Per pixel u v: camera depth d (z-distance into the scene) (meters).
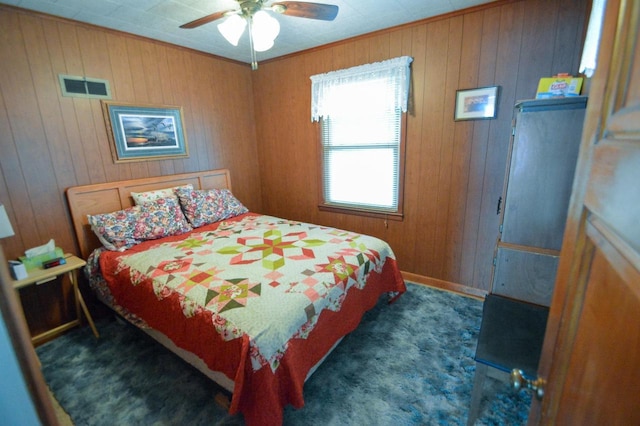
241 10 1.84
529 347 1.38
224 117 3.61
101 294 2.40
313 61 3.27
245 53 3.37
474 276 2.78
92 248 2.57
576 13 2.03
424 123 2.75
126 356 2.13
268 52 3.36
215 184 3.54
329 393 1.75
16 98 2.16
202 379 1.90
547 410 0.66
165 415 1.65
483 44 2.36
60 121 2.38
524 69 2.25
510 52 2.28
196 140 3.35
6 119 2.13
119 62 2.68
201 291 1.73
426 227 2.94
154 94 2.94
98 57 2.54
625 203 0.38
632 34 0.42
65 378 1.94
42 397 0.37
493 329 1.49
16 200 2.21
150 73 2.89
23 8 2.13
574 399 0.54
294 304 1.60
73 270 2.27
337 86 3.14
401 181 2.97
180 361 2.06
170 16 2.37
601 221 0.48
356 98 3.06
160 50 2.95
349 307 1.98
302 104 3.49
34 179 2.29
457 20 2.42
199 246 2.40
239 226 2.94
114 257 2.27
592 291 0.51
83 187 2.51
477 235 2.69
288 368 1.44
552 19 2.10
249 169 3.99
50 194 2.37
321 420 1.59
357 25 2.65
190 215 2.94
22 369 0.35
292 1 1.74
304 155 3.63
